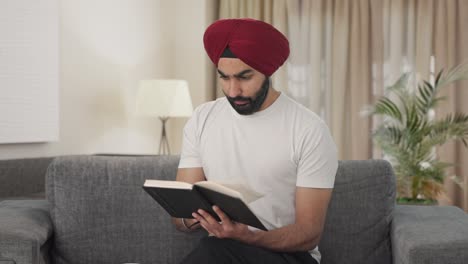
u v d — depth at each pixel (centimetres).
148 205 235
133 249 234
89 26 503
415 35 581
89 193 234
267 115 205
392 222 234
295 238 193
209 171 209
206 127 212
